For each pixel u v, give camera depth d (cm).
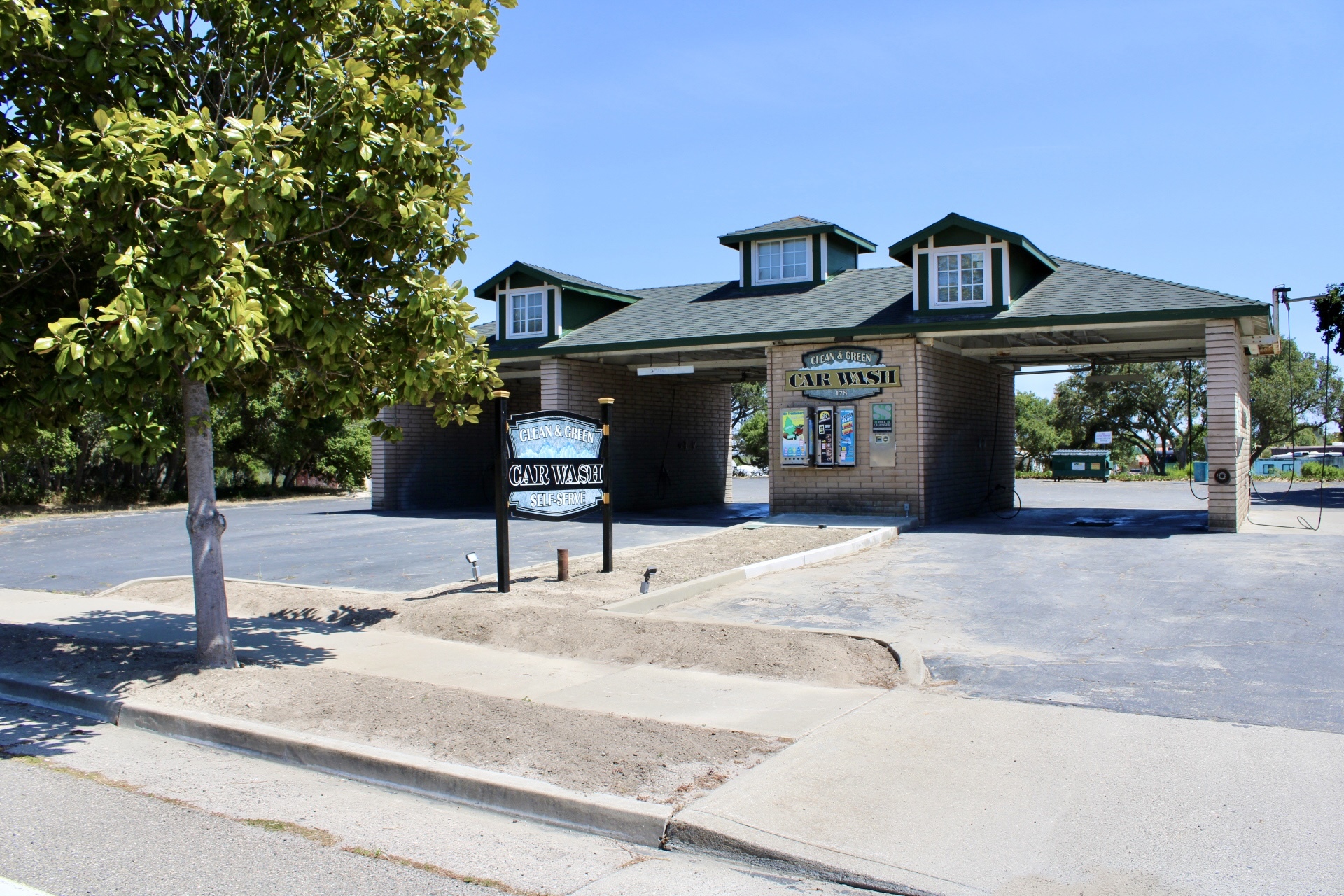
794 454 1873
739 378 2750
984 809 462
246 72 789
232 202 602
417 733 595
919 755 538
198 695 695
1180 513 2141
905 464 1797
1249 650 770
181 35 760
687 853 445
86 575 1410
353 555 1511
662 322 2178
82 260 723
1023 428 6062
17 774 571
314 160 737
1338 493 3006
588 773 518
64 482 3059
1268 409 5428
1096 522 1884
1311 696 638
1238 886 384
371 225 775
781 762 527
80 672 780
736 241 2305
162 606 1126
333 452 3494
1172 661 744
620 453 2427
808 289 2197
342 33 796
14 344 681
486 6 831
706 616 960
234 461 3272
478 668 775
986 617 932
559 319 2239
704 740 569
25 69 730
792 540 1466
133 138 625
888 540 1558
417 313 770
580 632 864
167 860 438
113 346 574
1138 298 1677
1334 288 2878
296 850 450
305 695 684
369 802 520
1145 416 5953
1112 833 433
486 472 2884
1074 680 697
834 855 416
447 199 795
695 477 2784
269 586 1152
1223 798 470
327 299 785
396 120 770
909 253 1861
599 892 402
